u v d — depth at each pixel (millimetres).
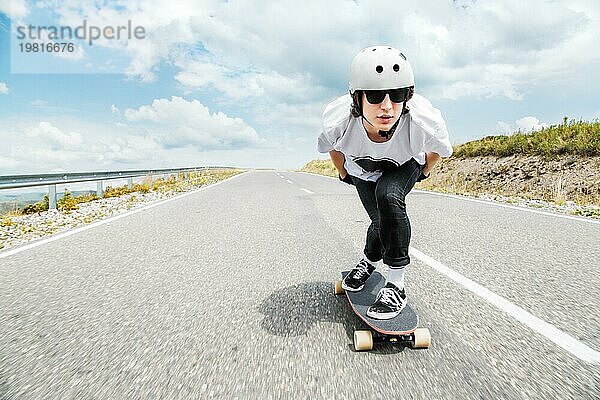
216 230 5965
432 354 2109
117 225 6500
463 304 2836
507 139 15148
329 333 2375
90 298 3045
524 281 3342
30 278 3588
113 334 2393
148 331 2432
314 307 2805
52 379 1889
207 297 3047
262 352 2143
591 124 12156
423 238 5148
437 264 3902
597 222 6215
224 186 16547
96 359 2082
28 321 2605
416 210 7801
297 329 2438
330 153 2799
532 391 1755
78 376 1915
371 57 2088
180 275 3648
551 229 5668
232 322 2557
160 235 5617
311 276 3582
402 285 2379
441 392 1752
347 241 5105
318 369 1960
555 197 9938
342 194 11844
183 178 21875
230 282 3424
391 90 2066
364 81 2080
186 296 3074
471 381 1840
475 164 15242
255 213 7812
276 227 6160
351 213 7676
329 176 26938
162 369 1972
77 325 2533
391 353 2125
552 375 1888
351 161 2703
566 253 4289
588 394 1729
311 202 9664
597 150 11055
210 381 1857
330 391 1767
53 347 2229
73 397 1740
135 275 3660
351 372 1929
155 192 14047
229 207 8859
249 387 1805
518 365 1983
